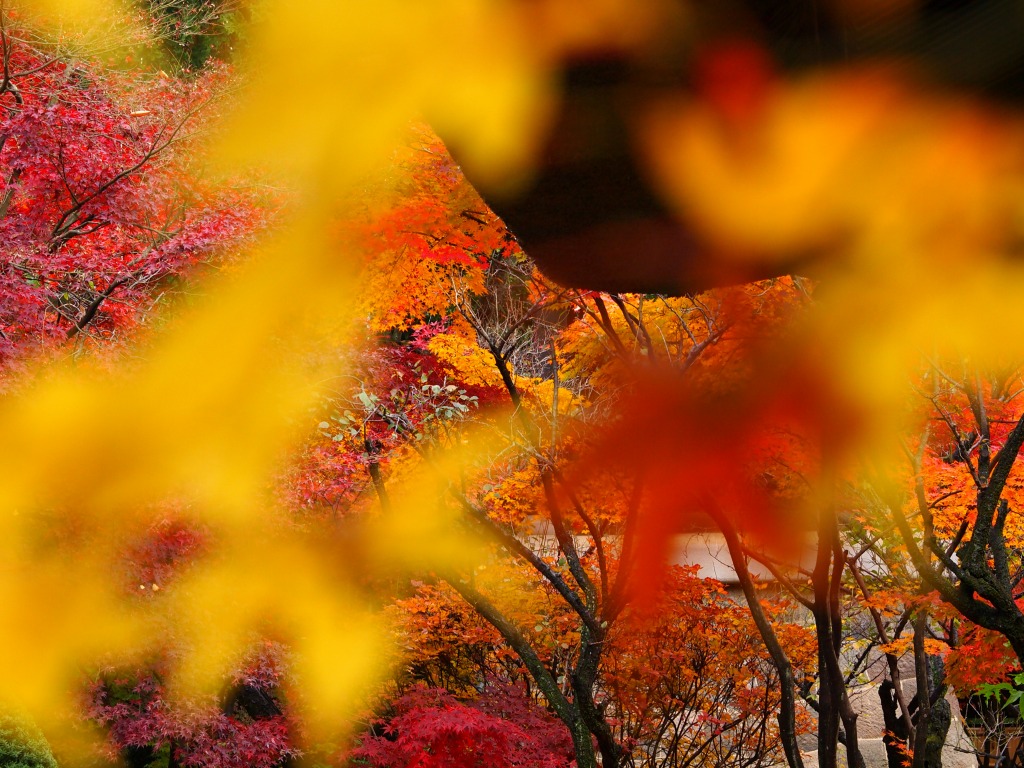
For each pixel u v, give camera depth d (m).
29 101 5.74
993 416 5.28
